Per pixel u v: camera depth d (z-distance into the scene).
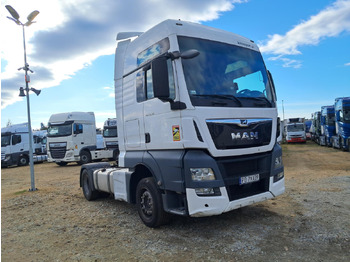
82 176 8.18
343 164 13.51
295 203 6.31
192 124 4.21
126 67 5.82
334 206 5.95
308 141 41.34
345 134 20.05
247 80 5.11
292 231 4.66
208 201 4.14
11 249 4.60
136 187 5.60
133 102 5.52
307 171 11.61
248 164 4.70
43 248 4.57
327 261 3.65
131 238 4.75
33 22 9.70
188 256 3.95
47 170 18.05
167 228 5.06
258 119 4.88
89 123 20.19
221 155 4.31
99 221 5.83
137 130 5.38
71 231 5.31
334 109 23.83
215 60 4.81
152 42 5.05
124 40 6.15
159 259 3.92
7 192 10.11
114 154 21.20
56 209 7.05
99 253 4.25
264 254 3.90
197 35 4.80
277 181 5.00
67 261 4.04
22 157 23.44
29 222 6.05
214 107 4.40
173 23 4.66
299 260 3.70
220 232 4.75
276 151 5.09
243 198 4.45
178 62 4.38
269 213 5.63
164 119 4.65
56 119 19.55
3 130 23.16
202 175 4.18
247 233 4.65
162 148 4.73
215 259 3.82
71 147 19.03
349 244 4.10
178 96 4.32
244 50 5.36
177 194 4.64
